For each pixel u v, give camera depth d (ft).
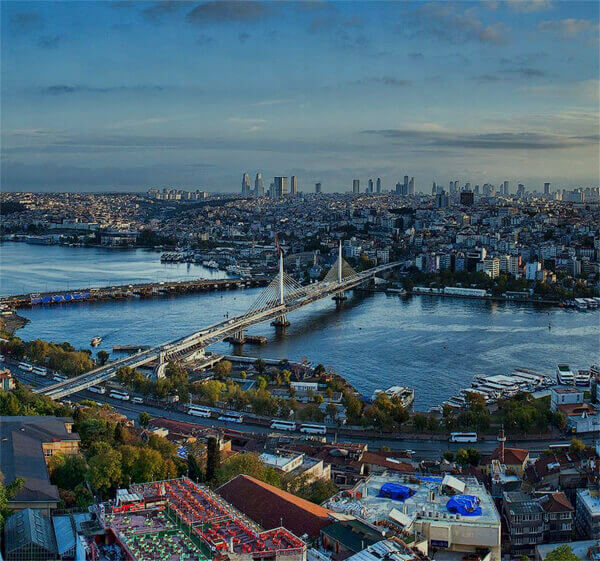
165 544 651.25
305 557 650.84
